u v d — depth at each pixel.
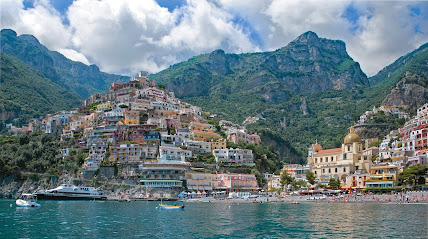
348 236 104.69
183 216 148.62
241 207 186.50
